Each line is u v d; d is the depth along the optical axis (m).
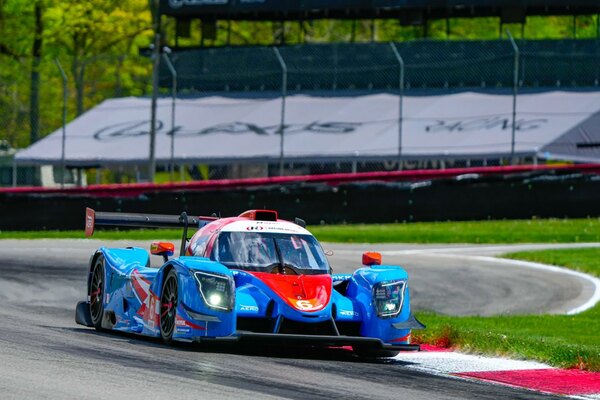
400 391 22.44
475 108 112.94
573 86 116.00
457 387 23.66
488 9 125.69
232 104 124.75
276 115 119.81
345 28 172.38
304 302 27.59
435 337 32.28
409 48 122.88
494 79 119.12
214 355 26.47
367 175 83.19
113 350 26.47
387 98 119.81
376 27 170.62
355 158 108.00
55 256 59.91
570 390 24.09
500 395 22.78
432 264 60.00
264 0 126.75
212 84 130.25
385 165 115.00
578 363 27.59
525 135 103.94
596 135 103.06
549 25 171.50
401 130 101.31
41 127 153.75
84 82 131.75
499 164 111.00
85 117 128.00
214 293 27.03
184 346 28.23
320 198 82.62
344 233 77.88
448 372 26.33
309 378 23.45
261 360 26.16
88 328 33.25
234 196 81.06
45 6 154.88
